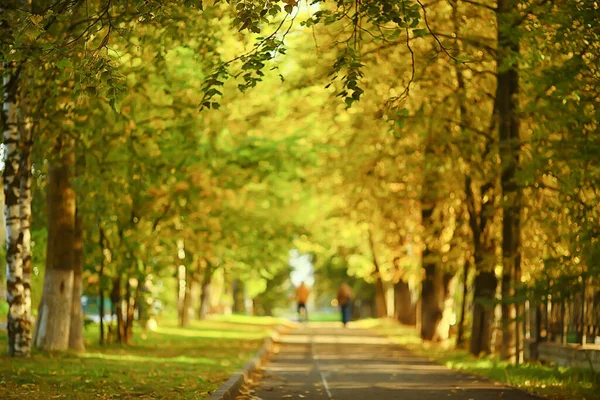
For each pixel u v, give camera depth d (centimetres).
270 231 3256
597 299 1942
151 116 2319
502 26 1778
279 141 2973
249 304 8300
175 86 2134
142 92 2052
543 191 2284
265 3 1235
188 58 2166
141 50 1819
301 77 2314
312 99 2573
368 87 2212
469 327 3041
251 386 1758
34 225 2661
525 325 2431
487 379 1903
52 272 2202
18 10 1309
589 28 1559
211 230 2914
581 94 1625
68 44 1292
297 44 2394
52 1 1767
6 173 1911
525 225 2256
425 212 3212
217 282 5906
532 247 2423
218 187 2872
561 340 2122
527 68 1772
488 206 2359
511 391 1653
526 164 1947
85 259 2656
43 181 2455
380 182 2842
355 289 7462
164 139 2222
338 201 3741
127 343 2866
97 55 1254
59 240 2206
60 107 1895
